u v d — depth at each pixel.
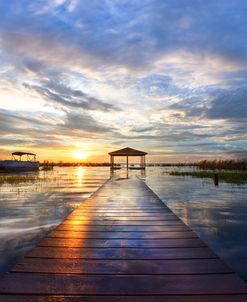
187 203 9.09
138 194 9.19
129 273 2.50
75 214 5.57
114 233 4.03
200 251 3.17
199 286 2.24
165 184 15.63
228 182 16.48
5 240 5.12
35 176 24.95
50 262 2.78
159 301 1.99
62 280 2.34
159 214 5.57
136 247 3.32
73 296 2.06
